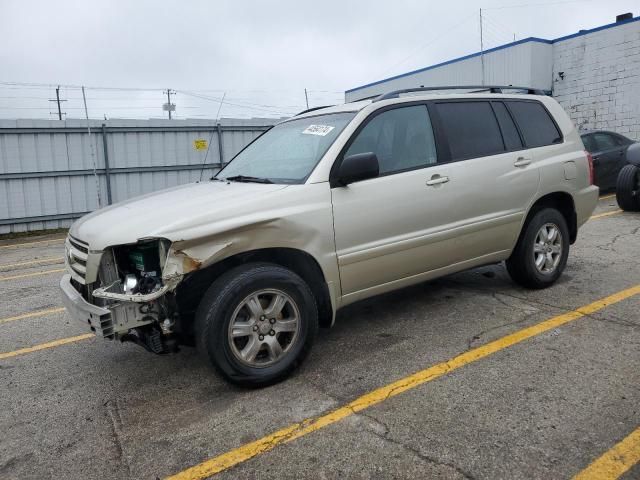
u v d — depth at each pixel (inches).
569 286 207.0
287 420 122.4
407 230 159.9
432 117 172.9
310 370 147.3
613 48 628.7
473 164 175.2
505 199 183.0
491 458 103.4
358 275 152.7
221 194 144.3
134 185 563.2
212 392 139.6
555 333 161.9
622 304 183.8
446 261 172.6
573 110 684.7
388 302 201.8
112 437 121.3
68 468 110.5
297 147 164.1
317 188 144.3
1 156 504.1
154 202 147.1
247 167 173.5
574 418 115.4
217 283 130.7
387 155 160.1
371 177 144.6
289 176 151.9
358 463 104.9
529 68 691.4
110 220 135.9
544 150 197.6
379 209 153.3
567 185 202.1
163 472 107.0
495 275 228.4
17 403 141.4
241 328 132.9
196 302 135.3
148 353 170.6
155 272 126.9
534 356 147.1
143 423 126.5
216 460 109.4
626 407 118.6
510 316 178.7
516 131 193.2
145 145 562.3
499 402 123.8
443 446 108.2
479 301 195.8
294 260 146.0
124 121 548.1
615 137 453.4
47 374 159.6
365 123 158.1
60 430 126.0
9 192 511.2
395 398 128.8
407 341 163.3
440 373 140.4
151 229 124.0
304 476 102.3
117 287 127.6
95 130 537.3
